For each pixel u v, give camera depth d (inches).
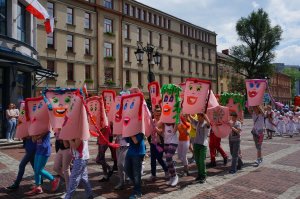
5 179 323.9
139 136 253.4
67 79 1322.6
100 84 1453.0
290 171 360.8
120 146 285.0
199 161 308.3
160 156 318.7
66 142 244.8
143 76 1706.4
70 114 226.4
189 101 307.3
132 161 254.8
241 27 2185.0
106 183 310.0
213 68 2407.7
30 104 271.0
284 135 813.2
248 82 397.4
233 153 352.5
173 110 289.9
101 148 312.0
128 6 1638.8
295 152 499.2
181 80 2043.6
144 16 1750.7
